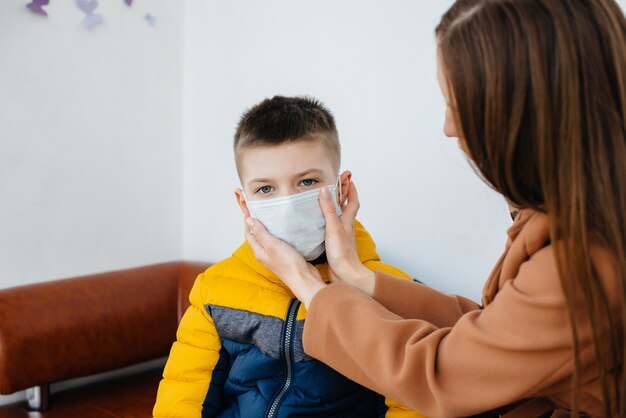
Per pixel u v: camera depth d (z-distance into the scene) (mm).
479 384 668
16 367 1414
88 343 1547
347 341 761
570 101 608
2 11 1536
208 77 1916
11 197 1589
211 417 1089
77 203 1732
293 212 977
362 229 1181
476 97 657
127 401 1599
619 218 608
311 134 1020
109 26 1770
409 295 898
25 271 1628
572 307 594
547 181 626
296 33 1648
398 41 1416
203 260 1985
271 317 1069
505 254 780
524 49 625
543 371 636
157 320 1699
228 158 1860
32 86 1608
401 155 1439
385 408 1039
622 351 630
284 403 1013
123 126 1831
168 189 1979
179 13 1965
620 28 629
